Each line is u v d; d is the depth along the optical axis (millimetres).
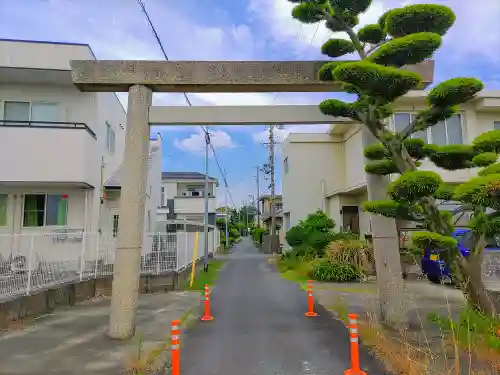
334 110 6164
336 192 16312
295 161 18562
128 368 4727
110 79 6312
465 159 5934
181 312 7992
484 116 13141
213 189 34750
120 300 6012
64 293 8469
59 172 10555
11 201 11328
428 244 5129
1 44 10648
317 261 13305
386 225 6801
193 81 6359
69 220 11500
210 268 16734
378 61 5355
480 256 5547
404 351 5020
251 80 6414
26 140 10516
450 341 5258
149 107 6453
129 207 6156
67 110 11789
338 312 7828
